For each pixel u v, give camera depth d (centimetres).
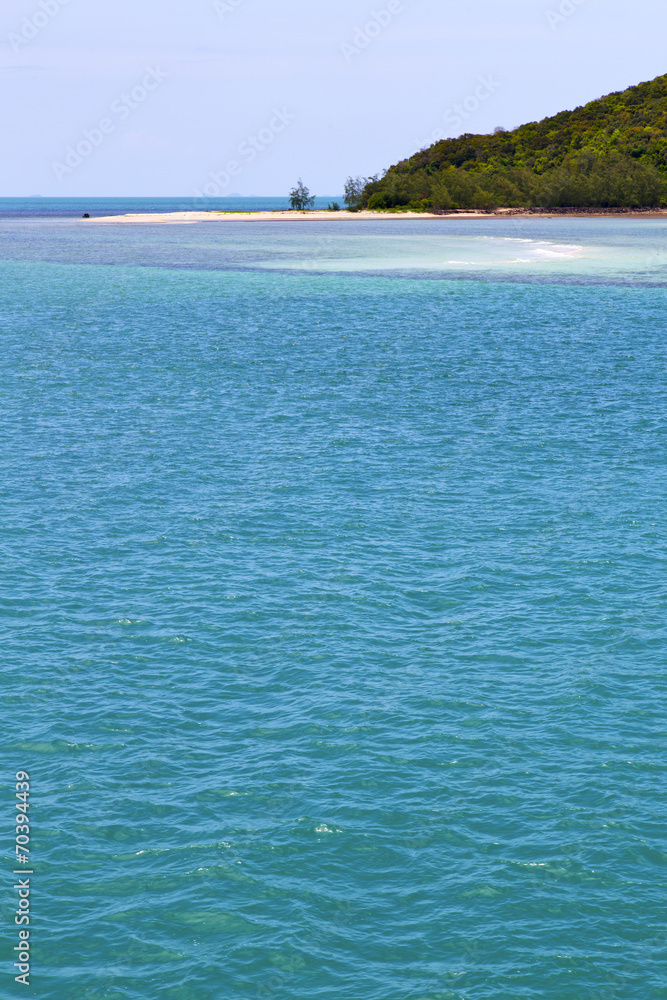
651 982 1079
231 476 2902
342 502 2667
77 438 3331
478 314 6356
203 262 9956
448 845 1298
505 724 1582
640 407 3784
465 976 1089
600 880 1230
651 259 9781
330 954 1120
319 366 4634
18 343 5266
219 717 1614
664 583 2119
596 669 1755
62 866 1258
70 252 11444
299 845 1298
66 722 1591
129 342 5322
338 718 1605
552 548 2327
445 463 3044
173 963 1109
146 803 1386
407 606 2028
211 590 2097
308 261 9912
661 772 1453
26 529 2439
